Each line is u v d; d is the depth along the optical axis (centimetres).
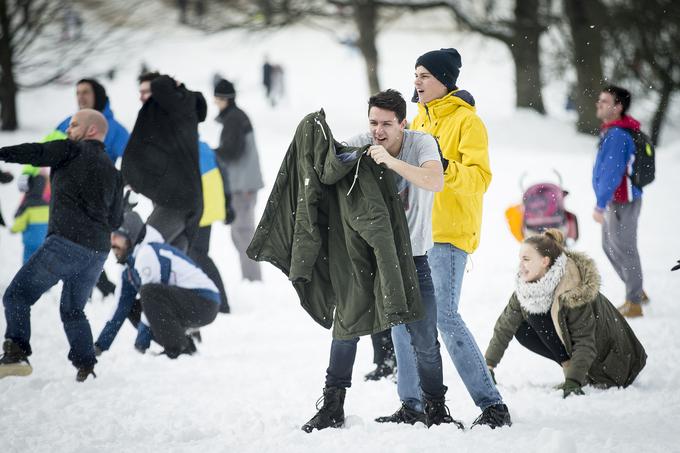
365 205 1010
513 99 8694
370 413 1198
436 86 1197
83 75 7762
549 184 2064
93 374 1396
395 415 1125
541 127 6894
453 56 1204
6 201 3794
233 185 2459
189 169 1788
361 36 7150
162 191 1762
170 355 1602
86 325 1400
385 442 1003
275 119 7356
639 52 6462
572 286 1275
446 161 1080
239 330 1903
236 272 2748
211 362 1559
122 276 1622
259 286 2377
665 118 6925
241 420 1126
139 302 1688
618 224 1902
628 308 1906
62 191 1401
